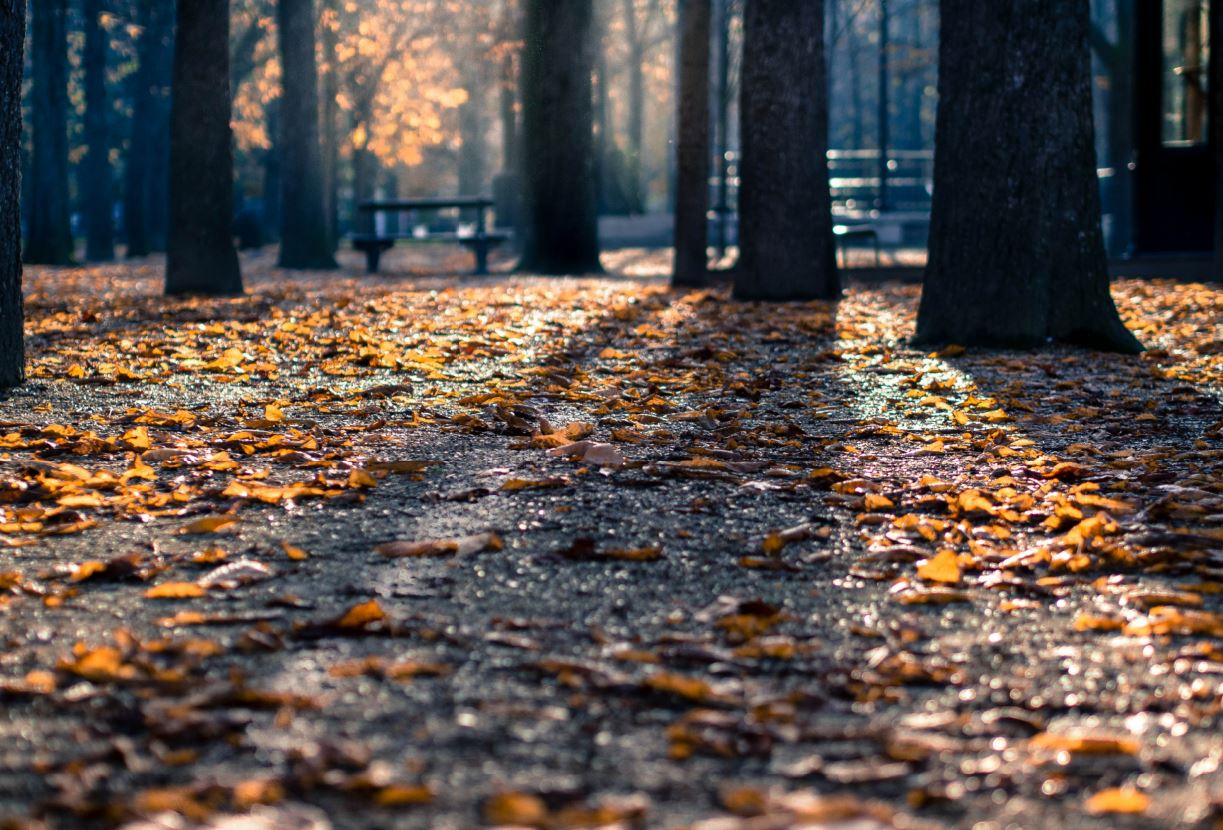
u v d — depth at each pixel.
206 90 16.20
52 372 8.30
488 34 33.00
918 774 2.47
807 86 15.32
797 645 3.20
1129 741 2.58
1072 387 8.13
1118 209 28.44
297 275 22.48
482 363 9.06
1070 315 10.20
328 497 4.83
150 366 8.81
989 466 5.58
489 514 4.57
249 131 41.06
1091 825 2.24
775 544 4.12
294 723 2.68
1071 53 10.11
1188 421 6.88
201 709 2.75
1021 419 6.86
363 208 24.03
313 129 25.39
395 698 2.84
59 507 4.62
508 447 5.86
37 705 2.80
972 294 10.30
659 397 7.40
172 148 16.33
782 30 15.26
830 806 2.20
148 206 41.88
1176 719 2.77
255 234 36.62
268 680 2.95
